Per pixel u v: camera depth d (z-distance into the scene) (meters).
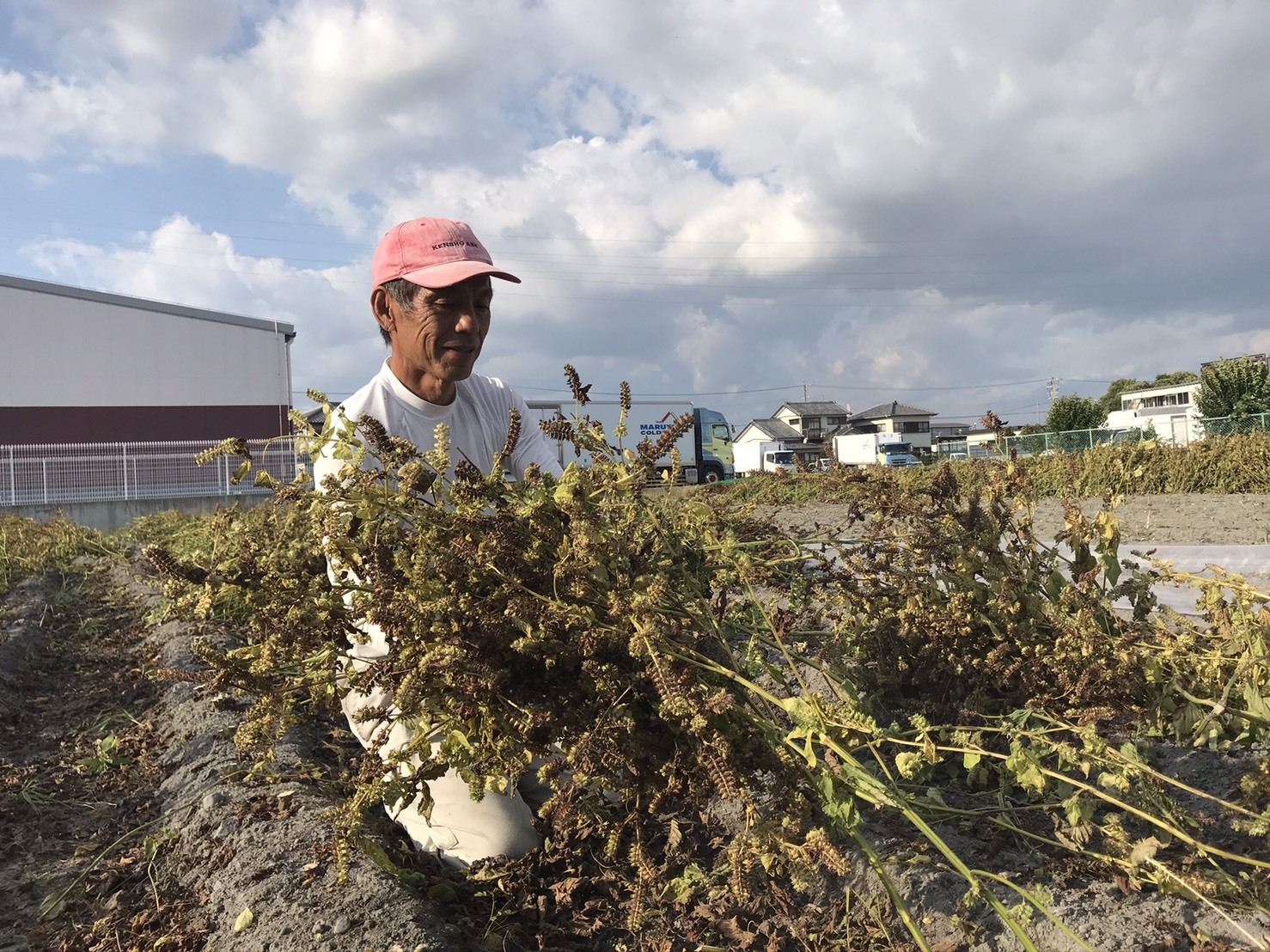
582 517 2.09
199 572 2.18
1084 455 14.45
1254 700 2.28
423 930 1.98
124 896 2.54
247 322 35.94
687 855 2.35
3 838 3.01
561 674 2.11
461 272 2.58
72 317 32.88
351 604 2.32
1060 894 1.89
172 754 3.68
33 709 4.77
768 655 3.11
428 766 1.96
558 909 2.24
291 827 2.56
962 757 2.55
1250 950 1.64
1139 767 1.85
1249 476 15.11
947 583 2.84
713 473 35.72
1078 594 2.63
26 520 13.38
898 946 1.87
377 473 2.16
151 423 34.09
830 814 1.81
